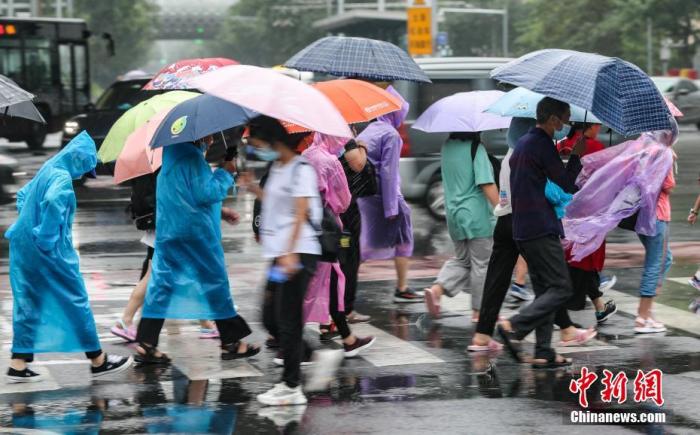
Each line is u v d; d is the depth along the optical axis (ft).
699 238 133.08
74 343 67.72
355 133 85.46
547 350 71.15
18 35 282.56
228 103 66.69
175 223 69.51
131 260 118.52
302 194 61.21
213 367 71.92
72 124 201.36
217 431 58.39
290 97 60.23
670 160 78.38
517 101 75.72
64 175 66.39
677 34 494.18
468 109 82.28
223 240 133.90
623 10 513.45
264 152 61.72
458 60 145.79
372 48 83.10
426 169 146.82
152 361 72.02
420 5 265.54
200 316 70.90
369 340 74.59
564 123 69.05
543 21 600.80
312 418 60.54
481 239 83.25
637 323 81.35
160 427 59.16
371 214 88.63
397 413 61.36
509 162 71.61
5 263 117.70
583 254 78.23
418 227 142.61
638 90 66.90
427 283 103.60
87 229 143.23
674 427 58.65
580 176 79.36
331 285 73.10
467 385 67.10
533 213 69.46
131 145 76.13
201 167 69.51
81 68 294.05
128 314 79.36
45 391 66.23
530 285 101.14
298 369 63.16
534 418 60.23
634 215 79.30
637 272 107.14
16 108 73.77
